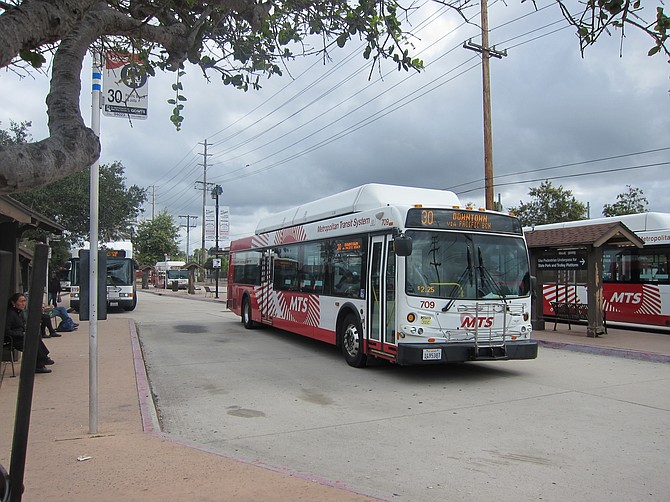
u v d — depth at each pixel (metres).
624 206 36.16
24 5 2.69
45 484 4.42
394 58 5.24
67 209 32.59
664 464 5.25
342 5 5.23
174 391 8.62
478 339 9.14
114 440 5.65
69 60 3.17
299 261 13.73
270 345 14.07
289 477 4.61
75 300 23.83
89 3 2.97
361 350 10.34
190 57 4.90
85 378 9.04
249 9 4.46
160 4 4.58
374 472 5.03
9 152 2.25
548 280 19.25
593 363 11.20
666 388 8.74
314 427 6.56
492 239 9.68
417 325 8.91
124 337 14.67
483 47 19.94
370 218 10.11
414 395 8.30
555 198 36.38
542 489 4.63
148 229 71.69
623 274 17.06
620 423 6.70
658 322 15.95
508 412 7.25
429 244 9.20
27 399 2.62
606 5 3.21
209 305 33.25
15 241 11.53
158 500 4.10
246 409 7.46
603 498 4.45
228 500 4.11
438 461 5.34
